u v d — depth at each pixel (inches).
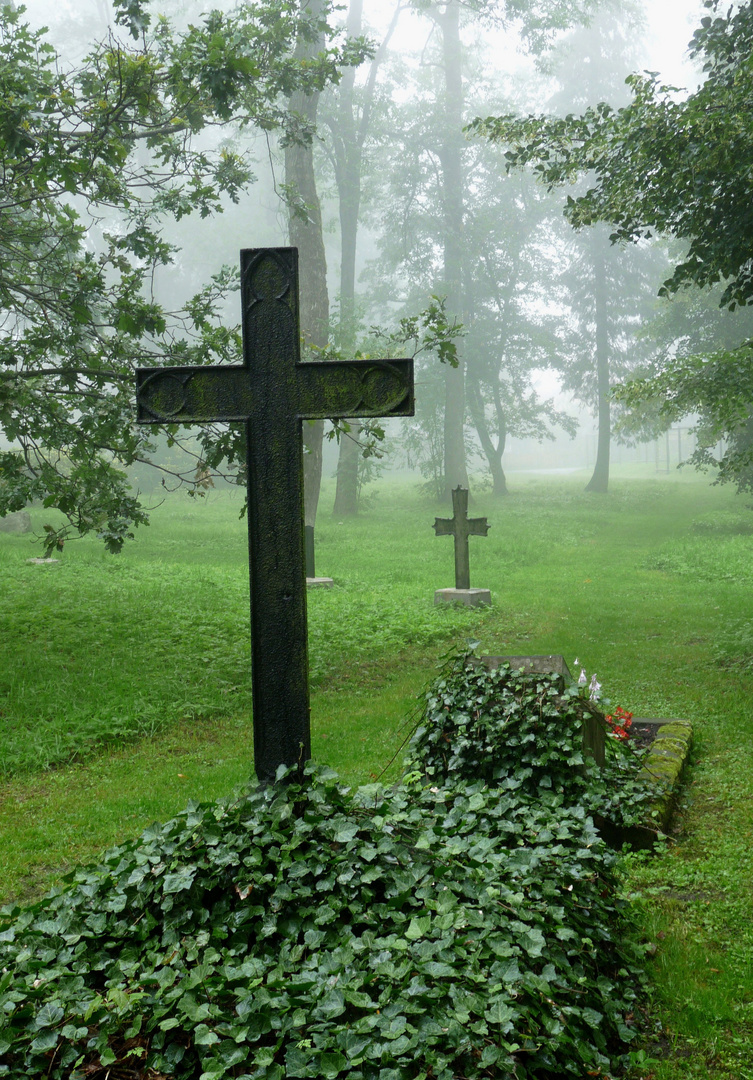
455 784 189.0
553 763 195.3
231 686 382.0
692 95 363.6
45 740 306.0
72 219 403.5
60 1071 101.0
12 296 412.8
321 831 135.5
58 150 320.8
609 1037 130.5
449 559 861.2
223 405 149.1
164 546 930.7
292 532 147.7
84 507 381.7
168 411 149.9
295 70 444.5
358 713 344.5
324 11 454.9
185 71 346.0
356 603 588.1
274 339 147.7
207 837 134.3
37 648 420.8
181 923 125.3
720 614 542.6
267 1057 98.7
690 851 204.1
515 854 143.4
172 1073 103.0
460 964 113.7
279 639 148.2
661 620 529.7
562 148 410.9
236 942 123.4
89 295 371.6
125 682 372.5
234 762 291.7
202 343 392.2
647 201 374.9
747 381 490.3
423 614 551.2
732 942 160.4
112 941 125.9
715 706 333.1
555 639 477.1
